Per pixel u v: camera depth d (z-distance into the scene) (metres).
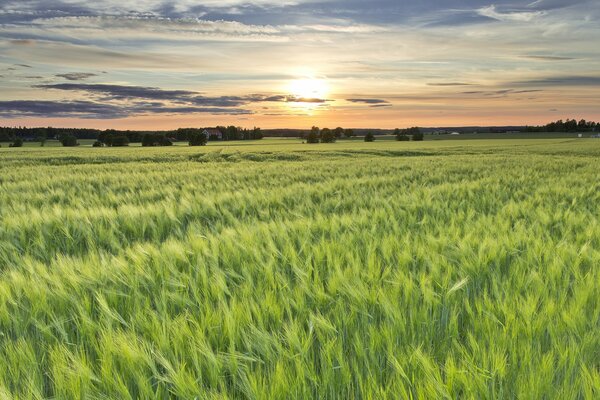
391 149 51.38
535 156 32.66
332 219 5.66
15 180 16.72
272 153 42.12
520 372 2.10
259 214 7.59
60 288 3.14
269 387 2.03
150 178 15.30
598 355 2.37
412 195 8.50
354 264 3.53
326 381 2.07
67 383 2.05
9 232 5.65
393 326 2.55
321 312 2.94
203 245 4.28
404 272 3.51
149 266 3.71
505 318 2.67
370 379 2.05
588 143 70.31
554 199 8.68
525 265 3.72
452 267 3.57
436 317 2.80
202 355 2.27
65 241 5.64
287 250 4.05
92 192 11.94
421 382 2.02
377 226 5.61
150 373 2.22
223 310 2.69
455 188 10.22
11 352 2.33
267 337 2.37
